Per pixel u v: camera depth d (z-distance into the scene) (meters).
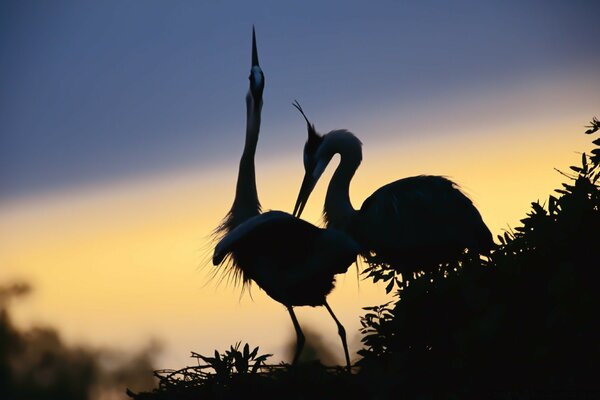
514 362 9.27
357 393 10.06
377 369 10.02
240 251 14.32
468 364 9.35
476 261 10.83
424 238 17.77
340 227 19.30
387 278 13.11
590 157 10.88
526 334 9.45
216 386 11.12
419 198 17.98
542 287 9.87
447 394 9.37
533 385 9.12
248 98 17.50
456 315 10.63
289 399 10.50
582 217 9.96
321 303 14.23
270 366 11.26
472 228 17.69
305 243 13.70
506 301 9.95
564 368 9.12
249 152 17.11
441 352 10.00
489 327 9.33
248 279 16.39
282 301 14.23
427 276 11.08
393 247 18.02
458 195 18.06
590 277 9.49
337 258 13.59
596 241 9.87
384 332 11.03
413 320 10.83
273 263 13.95
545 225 10.06
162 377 11.52
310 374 10.53
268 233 13.55
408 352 10.12
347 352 14.10
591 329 9.04
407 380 9.80
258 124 17.22
